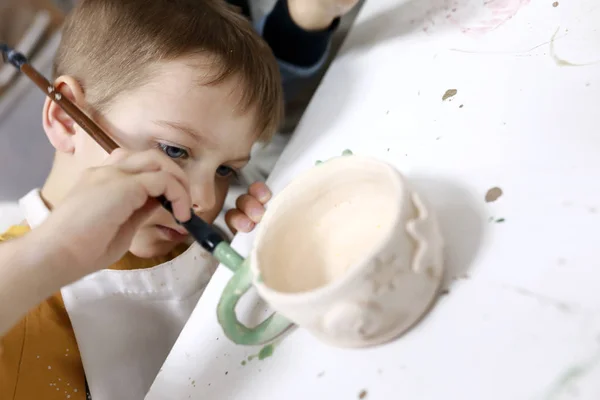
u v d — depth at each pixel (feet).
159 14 2.30
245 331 1.34
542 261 1.02
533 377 0.89
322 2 2.53
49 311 2.25
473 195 1.22
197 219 1.53
